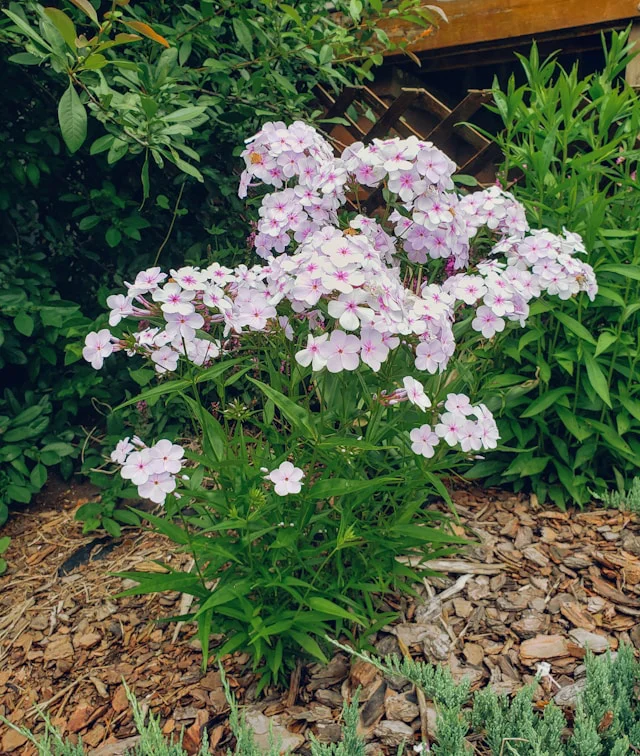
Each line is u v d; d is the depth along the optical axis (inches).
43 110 131.1
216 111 138.7
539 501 112.2
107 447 132.5
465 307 92.5
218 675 84.1
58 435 132.3
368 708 76.2
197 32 131.0
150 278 71.1
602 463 115.6
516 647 84.0
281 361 88.8
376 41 163.2
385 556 85.6
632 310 101.7
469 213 87.3
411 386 69.2
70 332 122.7
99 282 149.2
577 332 101.4
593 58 192.5
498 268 87.4
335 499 89.1
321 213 80.4
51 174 137.6
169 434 130.4
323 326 80.2
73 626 97.8
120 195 139.4
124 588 103.8
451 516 109.8
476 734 71.5
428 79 210.8
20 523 124.3
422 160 75.5
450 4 171.8
